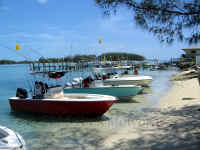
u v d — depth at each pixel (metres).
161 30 4.59
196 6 4.12
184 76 25.73
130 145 5.40
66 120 8.71
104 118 8.77
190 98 11.96
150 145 5.21
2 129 5.60
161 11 4.44
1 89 20.69
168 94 14.45
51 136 6.83
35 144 6.18
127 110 10.13
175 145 4.97
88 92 12.38
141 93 15.55
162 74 36.00
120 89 12.28
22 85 23.64
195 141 5.09
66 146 5.90
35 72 10.77
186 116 7.88
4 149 4.61
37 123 8.44
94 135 6.67
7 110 10.95
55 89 9.51
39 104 9.23
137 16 4.63
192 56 49.56
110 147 5.47
